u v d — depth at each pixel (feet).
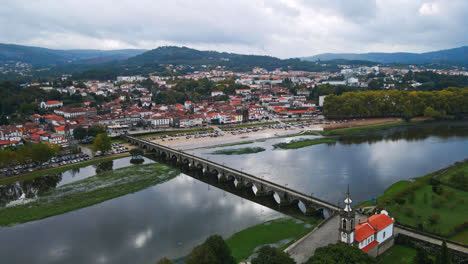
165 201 516.73
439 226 380.99
